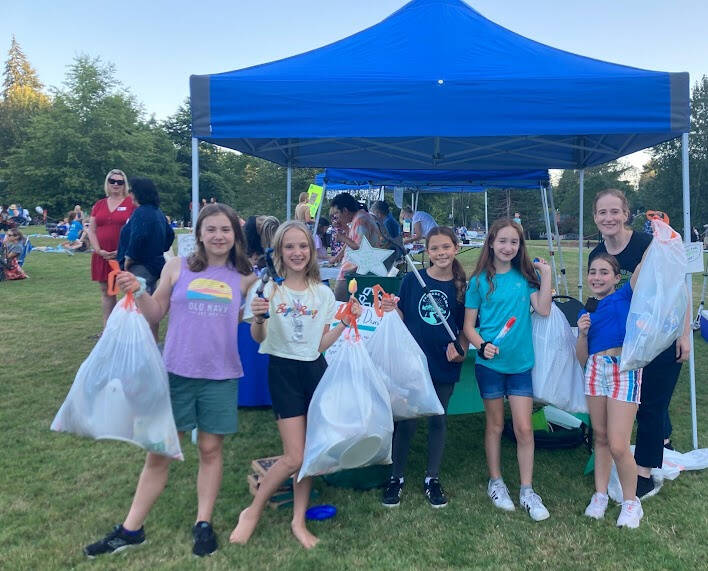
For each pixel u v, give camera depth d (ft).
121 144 145.79
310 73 12.08
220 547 8.39
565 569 7.99
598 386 9.41
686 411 14.71
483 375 9.98
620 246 10.21
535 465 11.55
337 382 8.37
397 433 10.09
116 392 7.44
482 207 161.48
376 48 13.20
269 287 8.66
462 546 8.55
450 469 11.40
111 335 7.57
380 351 9.34
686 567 8.04
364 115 11.76
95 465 11.12
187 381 8.25
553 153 23.50
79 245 54.44
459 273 10.37
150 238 16.31
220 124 11.92
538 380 9.73
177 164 165.99
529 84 11.50
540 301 9.82
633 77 11.43
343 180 33.14
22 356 18.86
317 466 8.02
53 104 145.79
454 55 12.55
